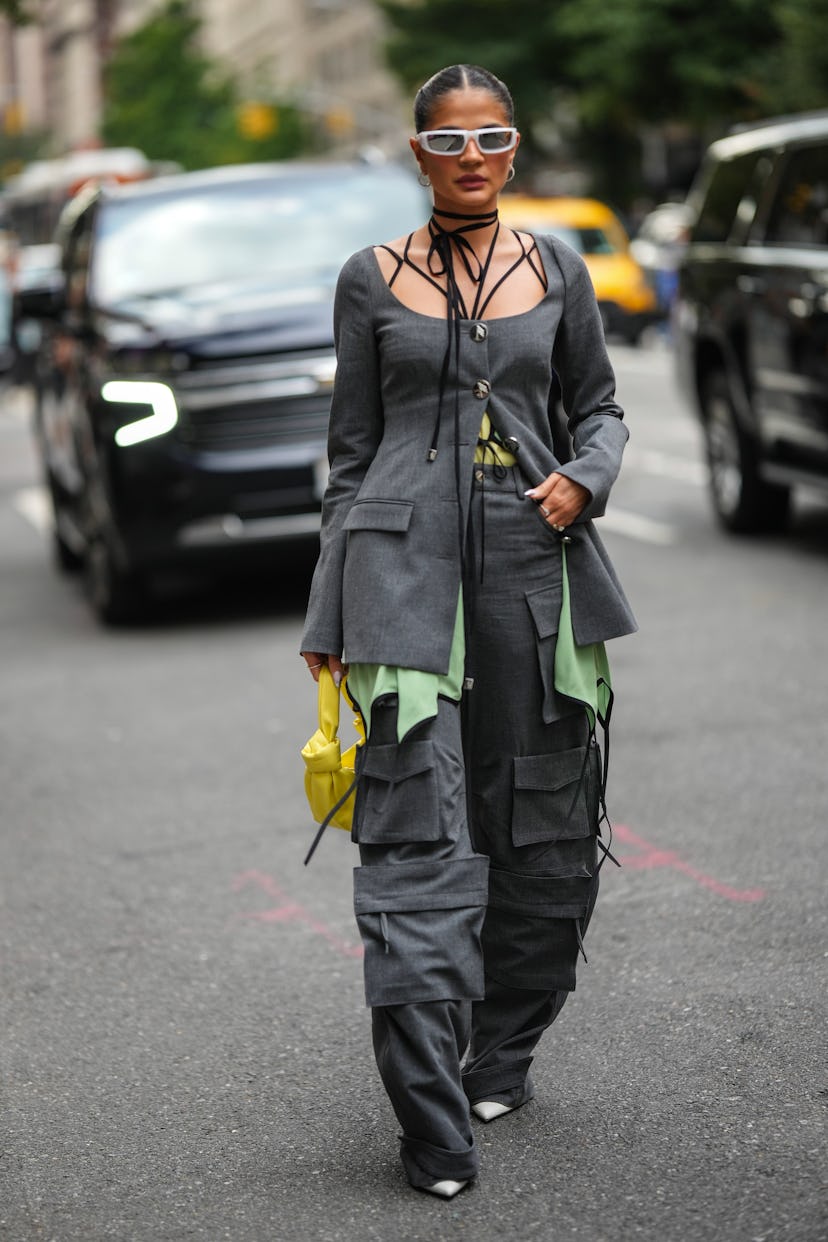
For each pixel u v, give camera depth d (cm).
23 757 1199
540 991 607
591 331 583
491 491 565
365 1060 677
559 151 7838
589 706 572
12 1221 564
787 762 1042
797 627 1408
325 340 1519
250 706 1295
